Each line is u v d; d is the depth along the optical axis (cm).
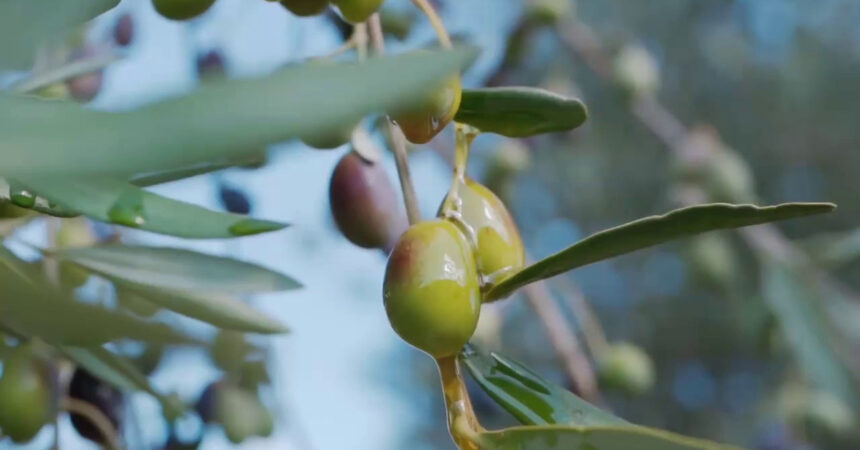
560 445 34
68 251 39
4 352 46
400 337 37
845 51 201
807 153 199
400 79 25
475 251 37
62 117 27
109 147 24
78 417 49
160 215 36
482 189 38
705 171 92
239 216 36
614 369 81
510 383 37
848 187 198
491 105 38
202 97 24
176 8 40
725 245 93
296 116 24
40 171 24
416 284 37
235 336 54
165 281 39
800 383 88
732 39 193
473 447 36
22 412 46
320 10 40
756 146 198
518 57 78
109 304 47
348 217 44
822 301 81
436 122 36
